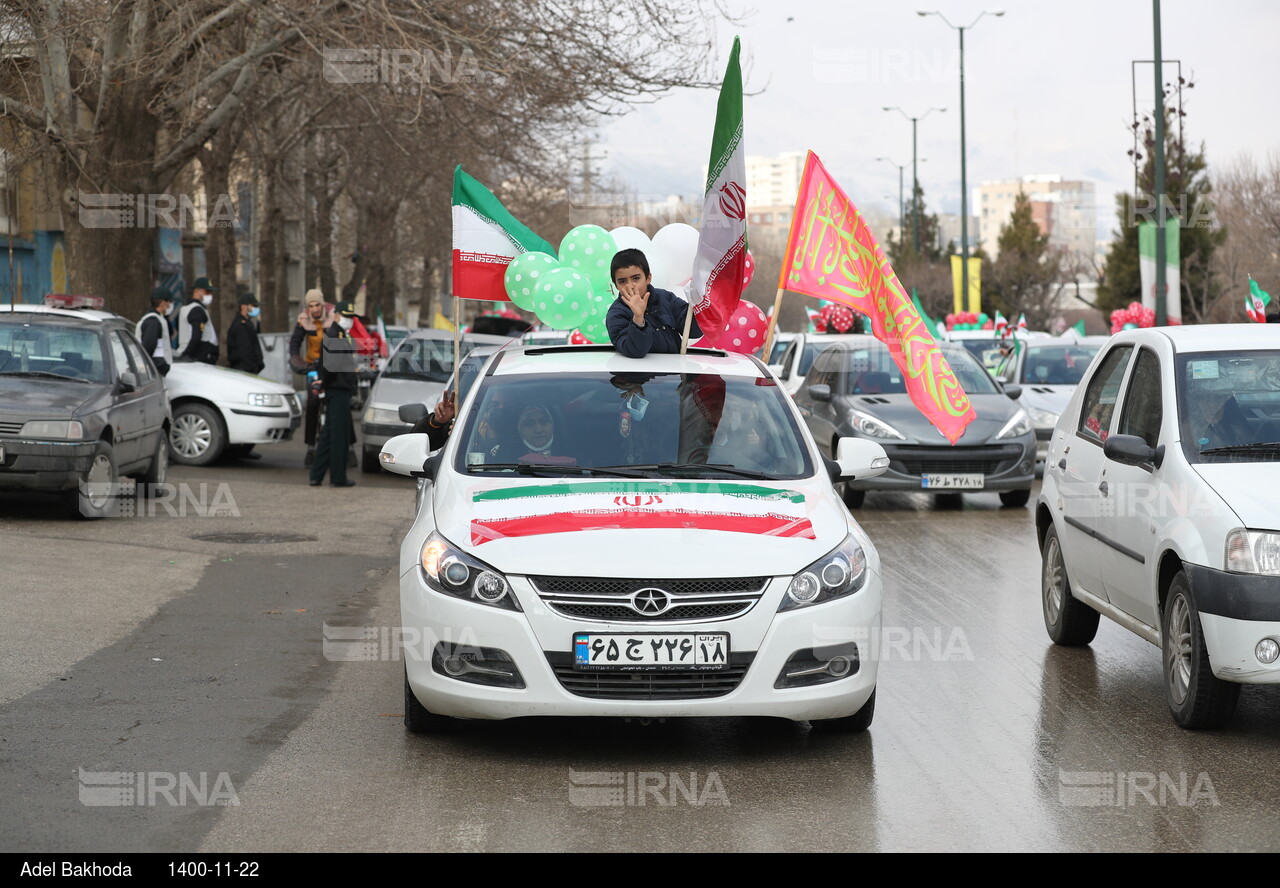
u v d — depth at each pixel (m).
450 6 19.45
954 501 16.14
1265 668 6.04
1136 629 7.20
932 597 9.90
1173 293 30.14
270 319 36.41
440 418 8.31
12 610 8.71
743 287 7.60
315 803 5.29
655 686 5.70
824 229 8.13
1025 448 14.97
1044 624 9.01
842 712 5.92
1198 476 6.56
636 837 4.96
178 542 11.98
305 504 15.01
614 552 5.75
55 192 28.12
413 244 47.97
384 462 7.12
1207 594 6.20
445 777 5.65
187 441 18.70
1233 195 45.06
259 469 18.84
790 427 7.03
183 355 20.30
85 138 20.03
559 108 21.88
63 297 16.17
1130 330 8.30
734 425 6.94
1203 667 6.26
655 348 7.73
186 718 6.46
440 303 57.47
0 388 12.82
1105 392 8.19
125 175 20.56
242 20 21.67
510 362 7.54
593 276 8.59
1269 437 6.80
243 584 10.10
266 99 27.98
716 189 7.37
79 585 9.66
